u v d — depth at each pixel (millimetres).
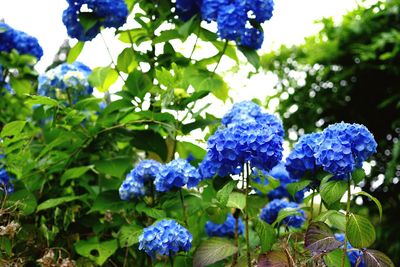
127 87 2203
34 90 2723
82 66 2496
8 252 1981
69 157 2262
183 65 2342
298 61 4449
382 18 4039
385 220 3914
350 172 1652
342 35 4184
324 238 1639
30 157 2244
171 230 1751
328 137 1664
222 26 2127
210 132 2211
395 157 3531
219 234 2342
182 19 2352
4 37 2521
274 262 1647
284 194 2531
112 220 2211
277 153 1726
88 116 2398
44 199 2293
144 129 2262
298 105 4398
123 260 2178
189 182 1886
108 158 2244
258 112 2033
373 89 4160
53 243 2189
